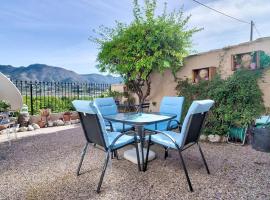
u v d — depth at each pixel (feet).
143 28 17.21
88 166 10.43
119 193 7.79
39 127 21.70
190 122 8.17
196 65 18.75
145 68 18.47
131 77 19.06
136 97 25.09
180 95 18.13
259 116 13.67
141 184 8.43
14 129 17.52
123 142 9.12
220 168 9.84
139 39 17.06
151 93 22.97
